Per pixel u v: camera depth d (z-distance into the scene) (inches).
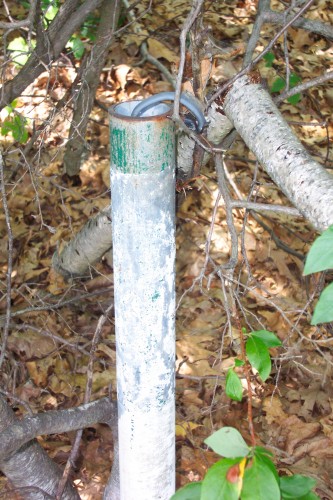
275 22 98.6
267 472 47.1
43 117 174.9
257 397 133.0
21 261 155.0
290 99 127.6
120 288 68.6
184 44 64.2
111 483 100.8
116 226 66.2
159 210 64.5
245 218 93.5
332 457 124.6
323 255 40.5
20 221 162.4
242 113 69.7
